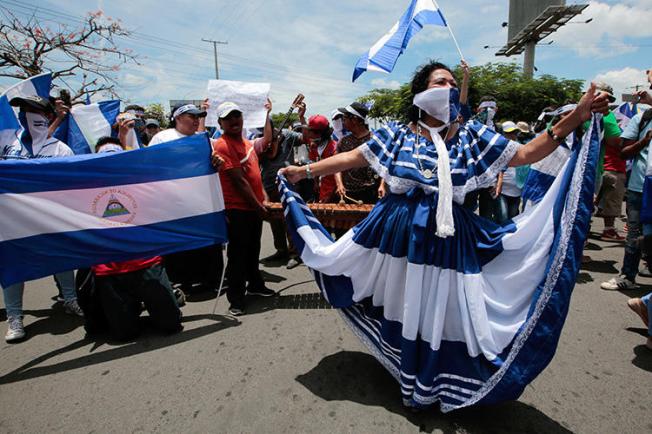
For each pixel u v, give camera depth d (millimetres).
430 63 2135
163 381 2545
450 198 1867
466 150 1987
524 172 4504
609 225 5633
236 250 3461
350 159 2283
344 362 2684
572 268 1757
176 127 4047
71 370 2727
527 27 25906
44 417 2248
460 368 2027
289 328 3223
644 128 3697
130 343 3082
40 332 3359
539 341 1805
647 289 3818
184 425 2129
